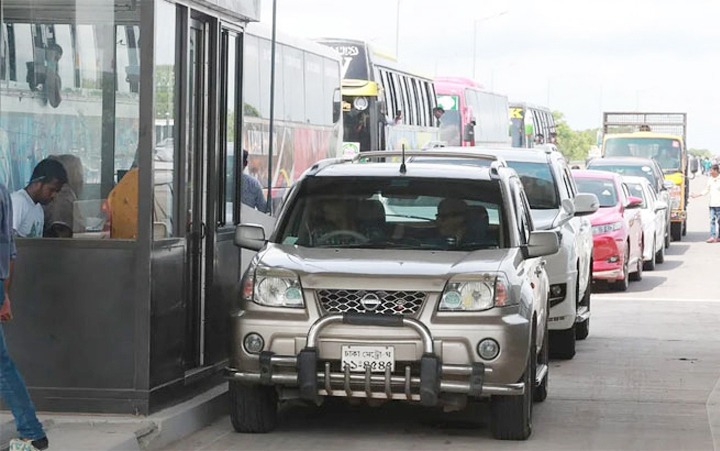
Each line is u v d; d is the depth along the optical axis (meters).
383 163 12.46
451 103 50.06
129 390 10.84
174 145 11.51
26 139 11.09
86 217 11.00
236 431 11.23
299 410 12.38
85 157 11.00
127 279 10.83
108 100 10.95
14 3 11.02
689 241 44.91
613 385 14.60
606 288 27.36
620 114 51.66
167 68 11.27
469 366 10.46
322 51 29.77
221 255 12.61
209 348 12.35
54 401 10.90
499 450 10.72
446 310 10.51
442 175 11.98
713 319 21.80
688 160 50.69
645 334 19.72
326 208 11.76
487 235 11.54
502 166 12.46
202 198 12.14
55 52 11.04
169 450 10.45
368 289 10.54
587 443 11.15
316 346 10.50
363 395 10.52
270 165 13.23
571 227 17.03
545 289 12.95
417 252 11.21
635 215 28.58
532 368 11.45
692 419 12.45
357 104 35.34
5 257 9.25
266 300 10.70
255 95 23.36
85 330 10.87
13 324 10.91
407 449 10.66
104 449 9.82
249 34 22.89
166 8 11.20
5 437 9.88
